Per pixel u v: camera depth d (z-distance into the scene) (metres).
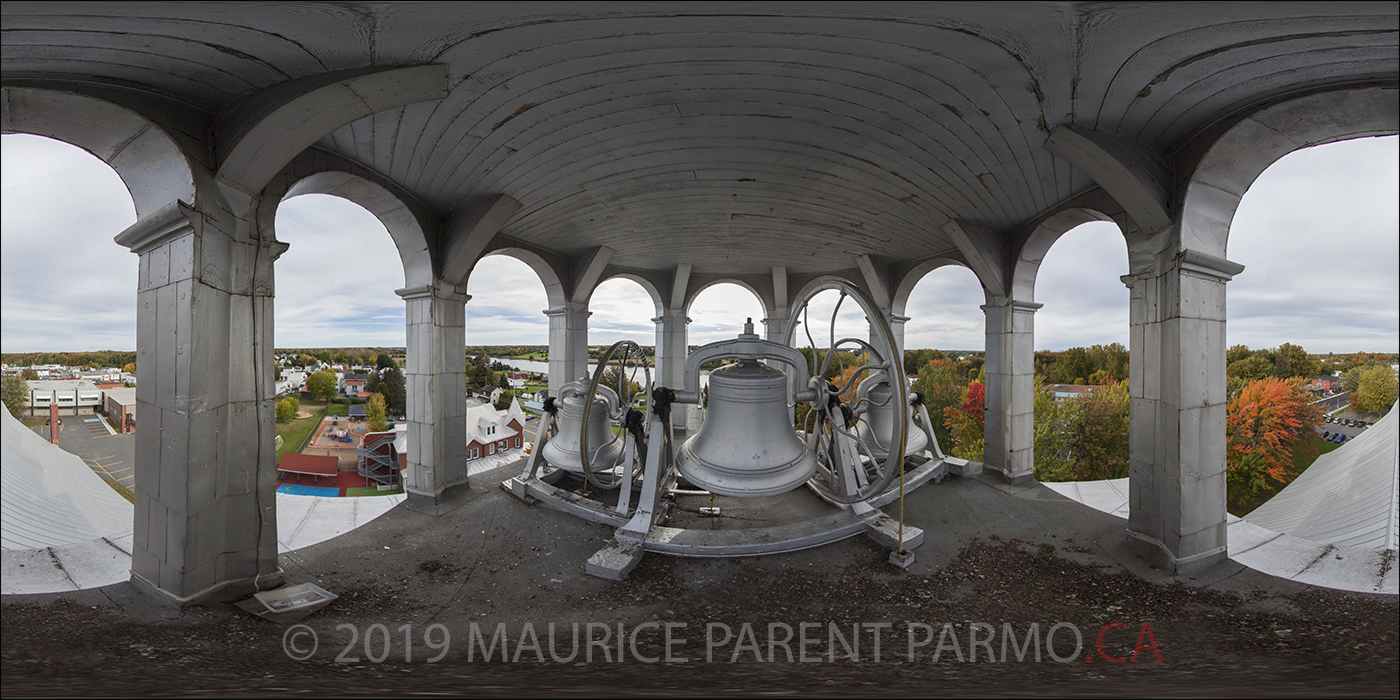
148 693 2.01
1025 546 5.01
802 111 4.04
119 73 2.78
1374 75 2.99
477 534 5.34
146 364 3.44
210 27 2.46
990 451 7.62
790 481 3.90
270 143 3.29
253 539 3.72
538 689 2.22
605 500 6.69
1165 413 4.47
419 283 6.35
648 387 5.79
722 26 2.80
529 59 3.20
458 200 6.09
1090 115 3.86
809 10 2.60
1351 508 5.86
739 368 4.18
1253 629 3.21
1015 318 7.26
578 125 4.29
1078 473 22.14
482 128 4.26
